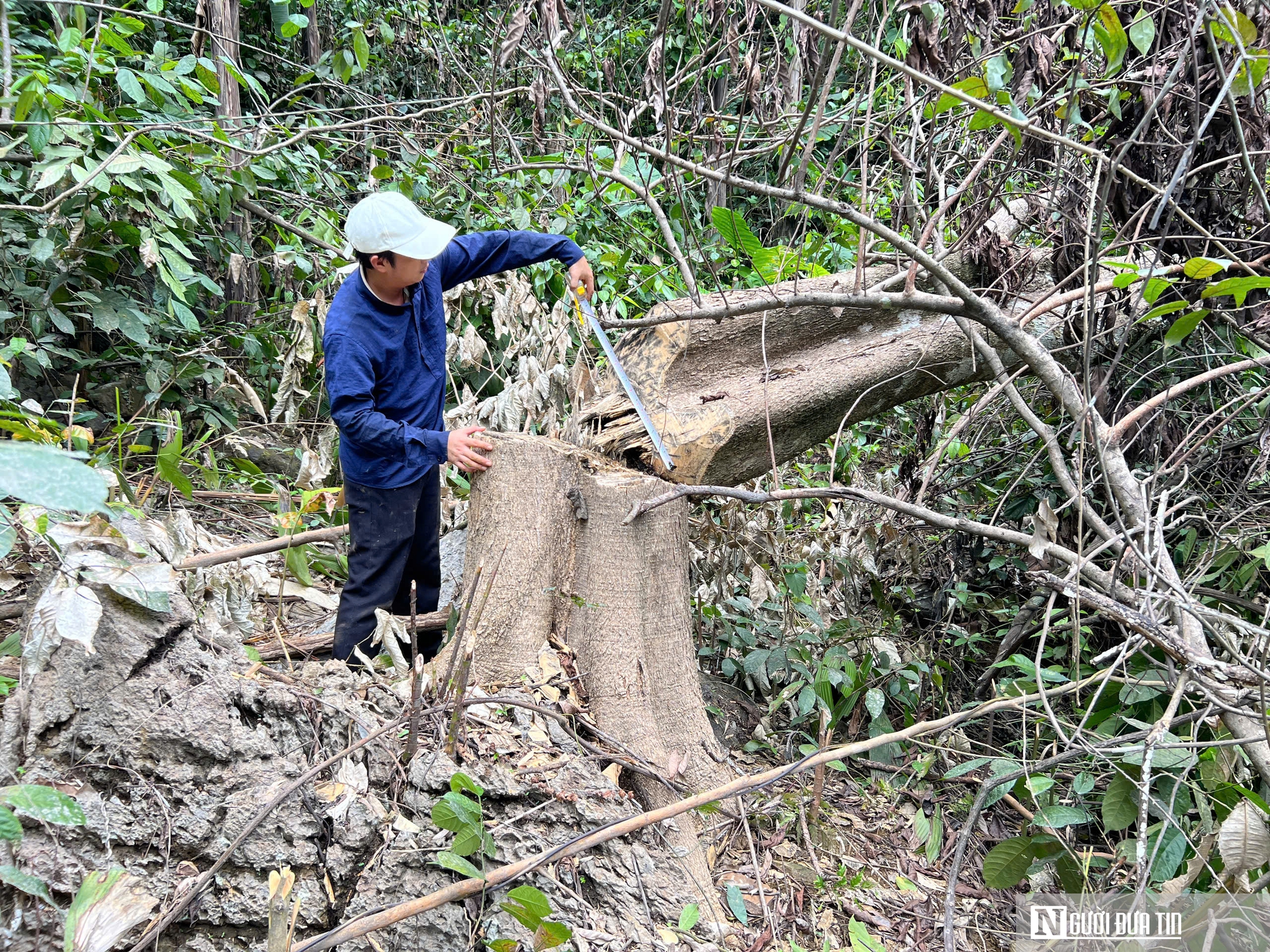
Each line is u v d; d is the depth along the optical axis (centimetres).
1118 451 242
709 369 280
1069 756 217
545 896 167
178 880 176
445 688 213
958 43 229
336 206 432
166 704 189
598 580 245
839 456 393
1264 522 289
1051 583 209
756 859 238
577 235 443
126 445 345
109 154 311
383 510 246
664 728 244
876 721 295
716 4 229
